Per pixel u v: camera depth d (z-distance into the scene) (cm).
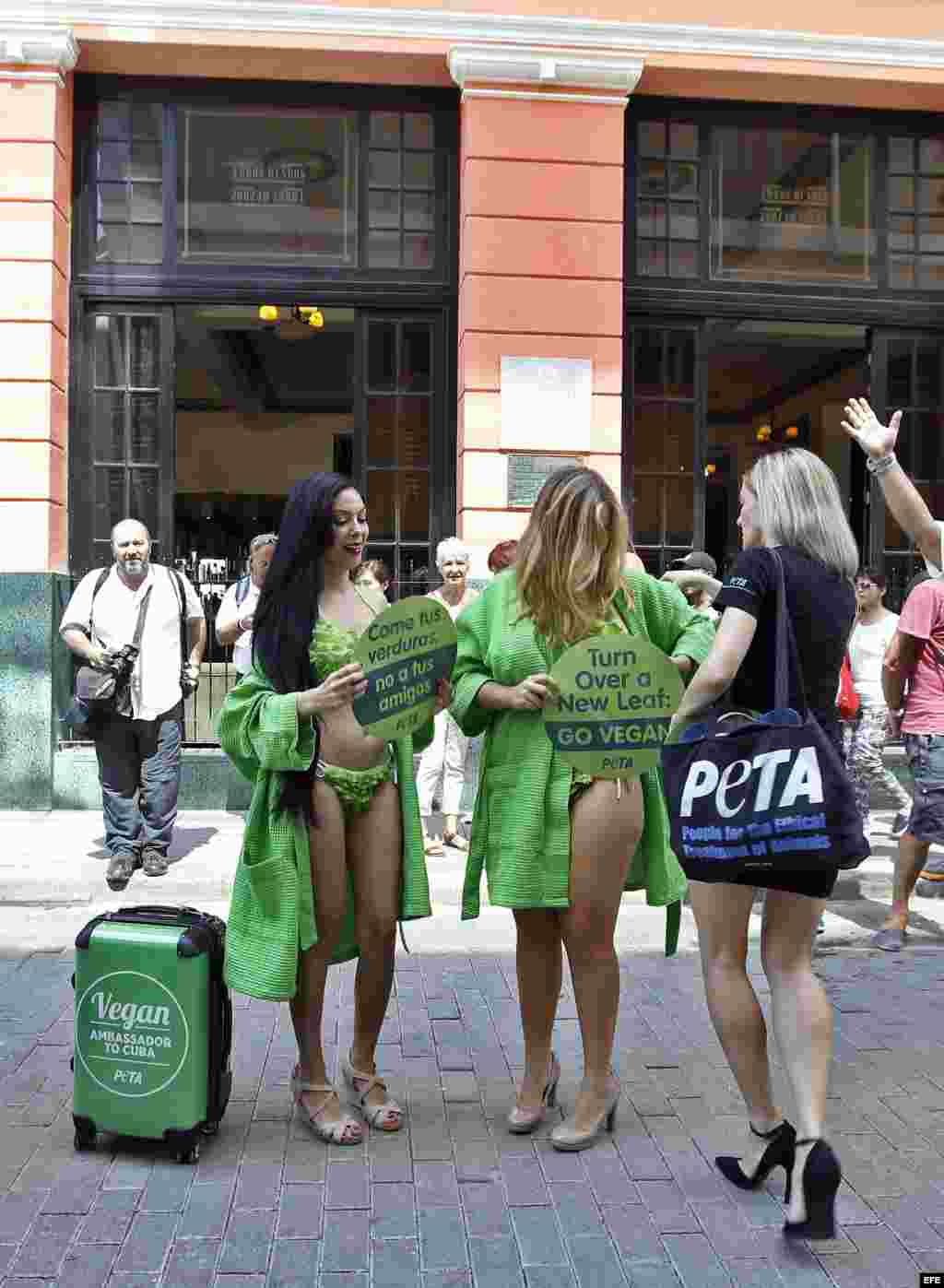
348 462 1697
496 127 912
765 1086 345
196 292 947
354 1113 400
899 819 827
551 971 383
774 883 321
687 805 325
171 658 725
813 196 1000
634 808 366
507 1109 406
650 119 980
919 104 990
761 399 1550
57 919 660
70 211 936
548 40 909
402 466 965
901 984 554
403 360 966
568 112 917
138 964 363
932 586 611
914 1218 333
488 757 377
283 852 362
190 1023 361
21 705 883
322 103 953
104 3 880
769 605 332
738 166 992
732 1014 340
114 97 940
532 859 361
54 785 896
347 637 378
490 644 377
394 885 386
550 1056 404
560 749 355
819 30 934
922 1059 455
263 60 914
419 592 963
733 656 328
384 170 959
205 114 951
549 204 917
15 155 888
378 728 359
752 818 316
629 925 654
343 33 898
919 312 1009
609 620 370
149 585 726
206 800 910
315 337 1383
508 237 915
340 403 1670
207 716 925
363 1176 355
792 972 330
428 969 568
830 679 336
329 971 559
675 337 989
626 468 983
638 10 918
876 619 808
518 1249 314
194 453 1681
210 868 736
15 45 875
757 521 346
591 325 923
